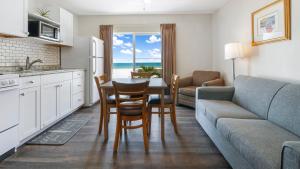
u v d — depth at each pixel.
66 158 2.36
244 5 3.85
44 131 3.24
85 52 4.98
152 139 2.95
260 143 1.59
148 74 4.35
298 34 2.38
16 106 2.44
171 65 5.90
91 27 6.01
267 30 3.02
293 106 1.94
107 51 5.90
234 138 1.85
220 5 5.07
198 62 6.02
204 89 3.52
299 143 1.16
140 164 2.23
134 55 6.20
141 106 2.61
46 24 3.64
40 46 4.22
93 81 5.08
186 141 2.87
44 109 3.10
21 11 2.86
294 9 2.45
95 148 2.64
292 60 2.50
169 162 2.27
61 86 3.70
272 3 2.86
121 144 2.78
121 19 5.98
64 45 4.66
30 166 2.17
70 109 4.14
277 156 1.37
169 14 5.95
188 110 4.75
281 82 2.39
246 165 1.67
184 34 5.98
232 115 2.49
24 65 3.71
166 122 3.79
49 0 4.56
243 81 3.22
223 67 5.09
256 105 2.60
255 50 3.44
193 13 5.87
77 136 3.06
